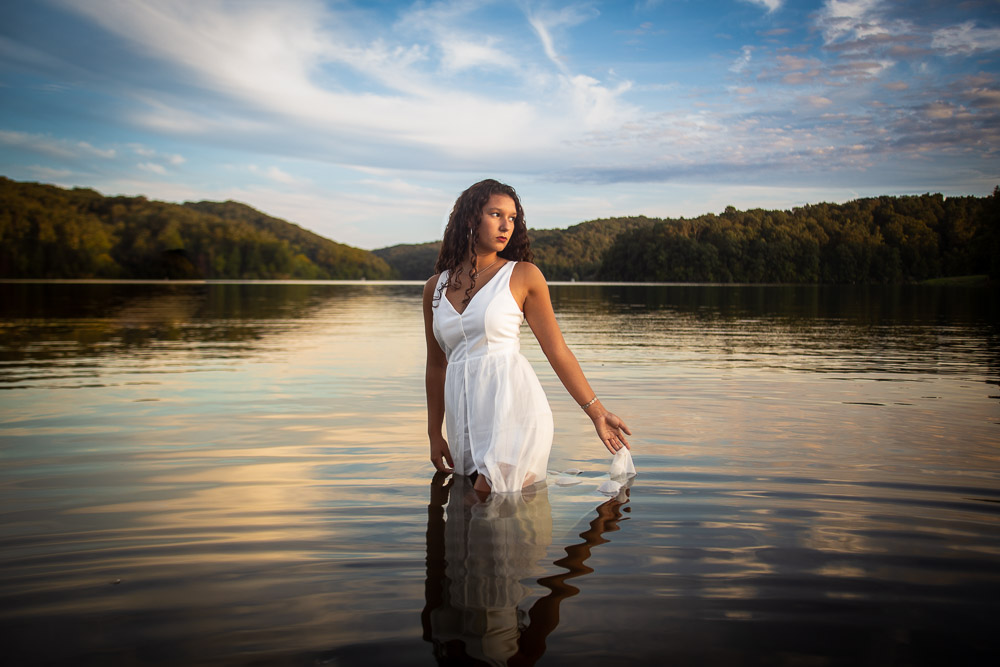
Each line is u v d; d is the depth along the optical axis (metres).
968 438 2.61
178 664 0.93
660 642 0.99
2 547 1.42
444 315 2.13
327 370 4.92
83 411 3.26
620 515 1.65
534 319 2.15
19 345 6.73
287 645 0.98
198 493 1.87
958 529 1.53
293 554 1.38
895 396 3.72
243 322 10.45
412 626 1.05
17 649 0.97
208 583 1.22
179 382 4.32
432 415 2.23
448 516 1.65
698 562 1.32
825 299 19.22
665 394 3.80
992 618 1.07
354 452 2.42
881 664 0.92
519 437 1.96
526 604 1.13
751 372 4.76
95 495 1.84
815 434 2.69
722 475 2.04
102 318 11.02
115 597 1.16
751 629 1.03
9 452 2.40
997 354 5.89
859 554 1.37
